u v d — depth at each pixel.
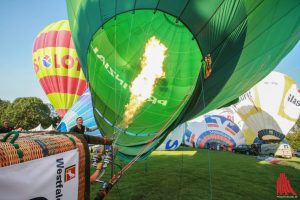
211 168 9.56
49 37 15.04
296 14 4.73
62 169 1.36
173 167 9.43
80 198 1.54
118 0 5.28
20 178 1.09
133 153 6.14
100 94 6.53
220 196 5.62
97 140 2.74
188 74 6.65
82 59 6.31
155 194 5.62
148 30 6.00
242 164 11.33
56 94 15.45
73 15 5.90
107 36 5.94
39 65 15.32
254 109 21.48
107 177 6.84
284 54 5.65
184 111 5.37
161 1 5.19
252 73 5.50
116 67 6.46
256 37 4.88
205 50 5.45
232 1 4.68
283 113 20.88
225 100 6.05
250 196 5.71
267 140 20.88
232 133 21.86
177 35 6.11
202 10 5.04
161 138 5.94
